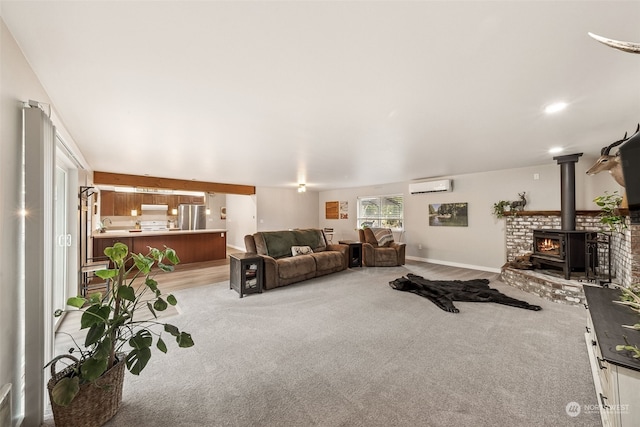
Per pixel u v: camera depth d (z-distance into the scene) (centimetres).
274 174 577
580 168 429
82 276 378
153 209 813
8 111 129
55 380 139
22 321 145
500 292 391
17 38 134
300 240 537
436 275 504
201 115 239
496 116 242
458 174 581
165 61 157
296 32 132
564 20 123
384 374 192
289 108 225
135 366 144
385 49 146
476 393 171
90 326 138
